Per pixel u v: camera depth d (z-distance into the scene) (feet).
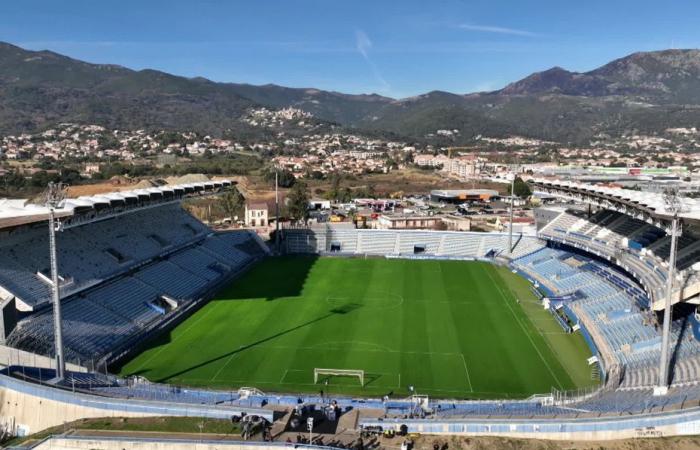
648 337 184.75
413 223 445.78
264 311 242.78
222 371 178.19
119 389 156.04
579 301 240.73
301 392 162.61
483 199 645.92
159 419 136.36
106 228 273.54
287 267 334.03
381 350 196.85
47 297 197.57
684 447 116.88
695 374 151.12
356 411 145.28
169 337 209.15
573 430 126.93
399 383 169.68
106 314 209.05
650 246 236.22
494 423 131.23
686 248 209.67
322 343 203.21
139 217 308.81
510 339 208.44
